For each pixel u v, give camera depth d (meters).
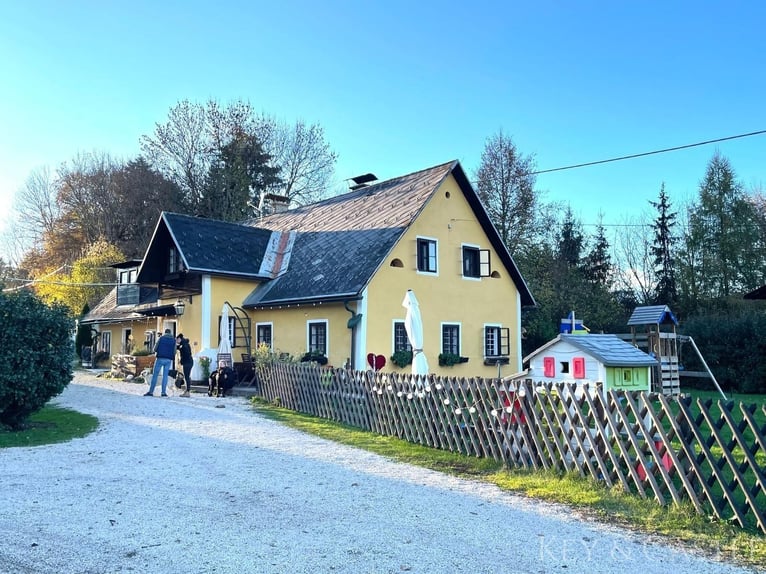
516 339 23.91
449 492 7.14
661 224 42.28
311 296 19.27
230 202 43.28
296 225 25.86
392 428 11.22
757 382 24.30
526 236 33.88
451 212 21.86
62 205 48.38
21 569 4.55
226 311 20.23
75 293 36.91
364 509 6.31
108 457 8.74
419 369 13.14
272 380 16.09
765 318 25.02
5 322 10.74
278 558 4.84
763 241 37.22
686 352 26.06
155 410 14.03
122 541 5.18
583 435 7.61
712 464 6.13
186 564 4.68
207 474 7.75
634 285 43.56
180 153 43.62
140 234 44.31
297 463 8.59
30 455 8.83
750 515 6.07
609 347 11.30
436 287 20.83
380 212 21.84
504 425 8.73
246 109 45.34
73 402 15.38
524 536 5.55
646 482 6.89
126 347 30.33
